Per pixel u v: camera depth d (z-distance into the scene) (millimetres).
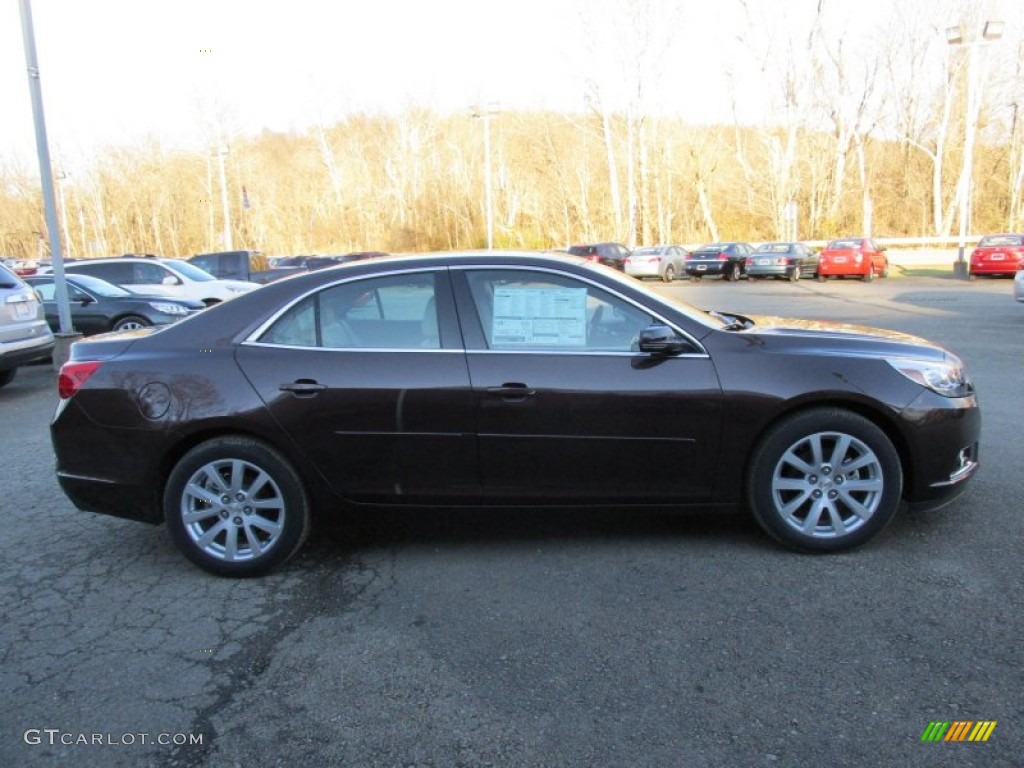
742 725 2596
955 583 3555
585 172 54312
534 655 3076
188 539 3896
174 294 15383
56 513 4988
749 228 54188
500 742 2555
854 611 3330
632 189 47062
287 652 3166
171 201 68500
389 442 3844
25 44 10180
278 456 3863
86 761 2521
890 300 19500
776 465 3846
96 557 4246
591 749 2504
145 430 3867
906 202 50094
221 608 3588
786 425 3824
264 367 3873
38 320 9578
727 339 3896
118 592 3787
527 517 4598
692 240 54656
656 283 34000
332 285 4020
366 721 2691
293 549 3908
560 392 3785
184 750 2564
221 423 3836
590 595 3570
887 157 51312
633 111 47344
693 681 2857
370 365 3857
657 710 2693
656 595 3545
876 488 3826
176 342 4004
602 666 2979
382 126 62719
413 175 60031
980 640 3064
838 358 3857
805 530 3877
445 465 3865
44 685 2969
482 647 3152
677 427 3811
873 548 3971
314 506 3963
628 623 3299
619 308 3938
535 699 2783
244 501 3900
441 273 3994
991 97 44938
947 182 47406
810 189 48625
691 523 4422
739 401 3787
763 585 3604
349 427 3834
